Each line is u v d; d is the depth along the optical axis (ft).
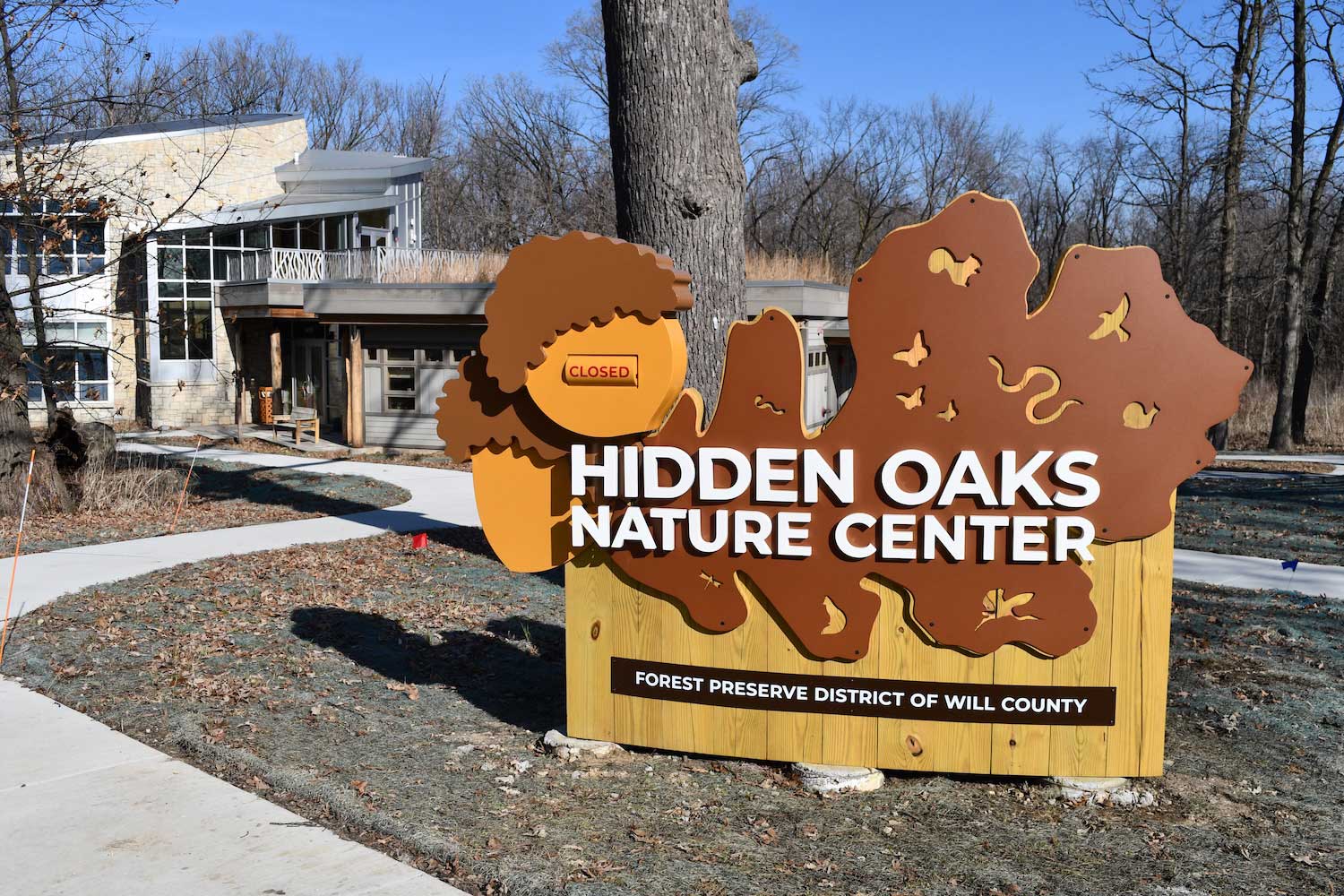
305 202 97.66
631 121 24.48
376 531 42.34
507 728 20.01
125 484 49.37
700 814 15.87
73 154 54.65
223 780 17.44
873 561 16.66
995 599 16.37
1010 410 16.14
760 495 16.90
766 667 17.31
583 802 16.34
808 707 17.15
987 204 16.03
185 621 27.40
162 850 14.83
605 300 16.92
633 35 24.20
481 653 25.08
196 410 95.25
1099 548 16.17
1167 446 15.88
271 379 98.78
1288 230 95.66
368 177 109.91
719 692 17.52
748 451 17.01
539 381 17.43
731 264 24.81
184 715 20.21
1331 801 16.37
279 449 78.89
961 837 15.08
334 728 19.79
